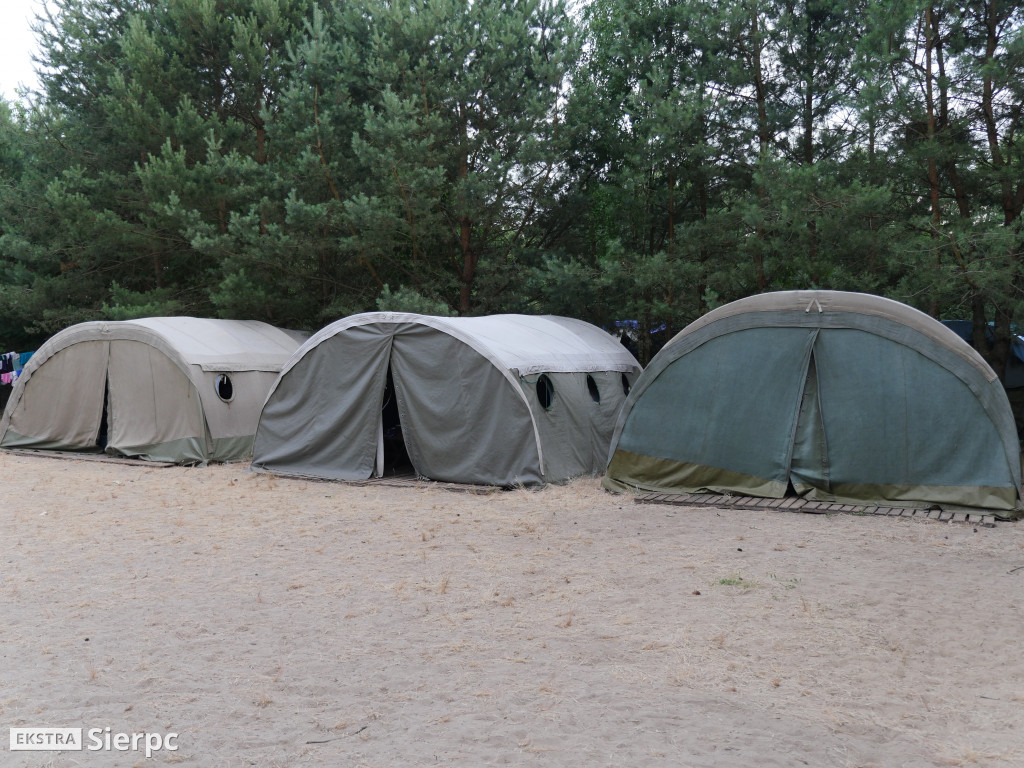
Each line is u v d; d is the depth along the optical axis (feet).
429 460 40.24
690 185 55.06
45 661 17.71
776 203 44.60
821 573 23.77
